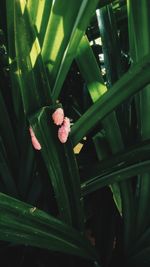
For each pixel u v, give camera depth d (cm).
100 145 70
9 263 70
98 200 80
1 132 67
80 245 60
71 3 45
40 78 46
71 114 89
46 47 49
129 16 56
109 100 49
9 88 71
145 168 57
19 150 71
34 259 71
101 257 74
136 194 69
